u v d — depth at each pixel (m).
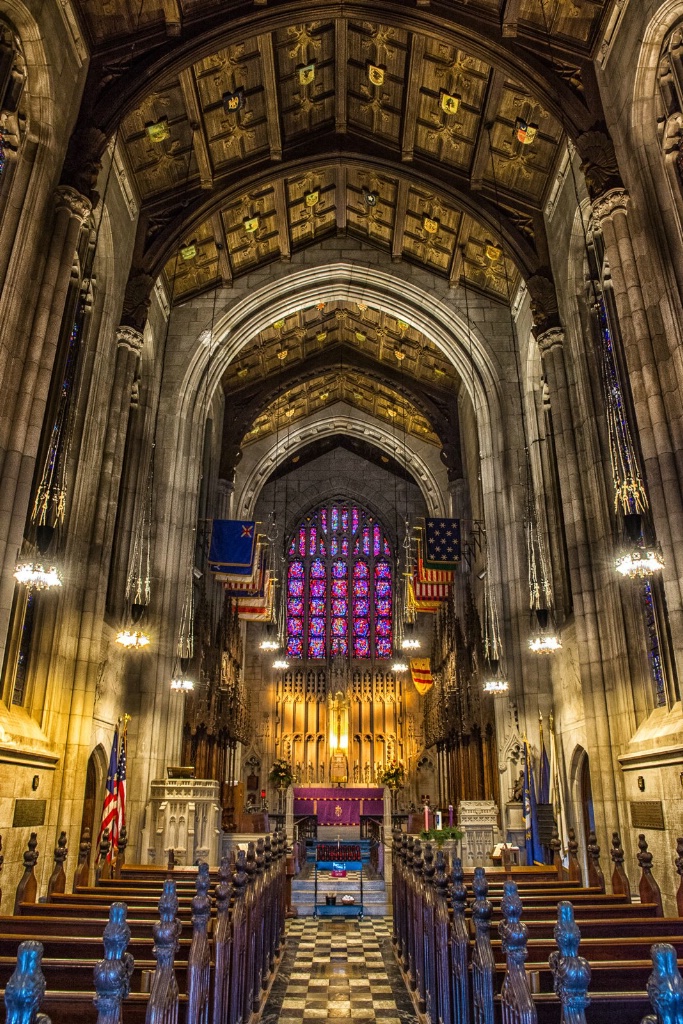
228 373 28.38
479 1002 5.35
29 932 6.66
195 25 14.78
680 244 11.55
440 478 33.69
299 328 27.75
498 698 20.14
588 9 13.45
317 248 24.12
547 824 17.45
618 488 12.41
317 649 37.34
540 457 20.72
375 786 33.72
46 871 12.71
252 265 23.66
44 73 12.27
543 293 17.69
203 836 17.16
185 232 18.88
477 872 5.77
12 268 11.55
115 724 17.22
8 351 11.20
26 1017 2.38
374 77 17.70
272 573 32.88
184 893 9.32
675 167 11.91
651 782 12.30
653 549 11.01
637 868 12.88
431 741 32.25
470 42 14.87
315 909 16.66
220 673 24.48
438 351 27.47
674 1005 2.47
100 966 2.98
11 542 10.62
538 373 21.45
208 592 26.31
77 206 12.76
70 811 13.40
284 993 9.65
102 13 13.68
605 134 13.33
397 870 12.84
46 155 12.38
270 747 35.19
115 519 16.89
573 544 15.62
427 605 29.23
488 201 19.11
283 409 32.91
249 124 18.31
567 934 3.13
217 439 28.86
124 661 17.98
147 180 18.09
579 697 16.42
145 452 19.64
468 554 27.28
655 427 11.30
